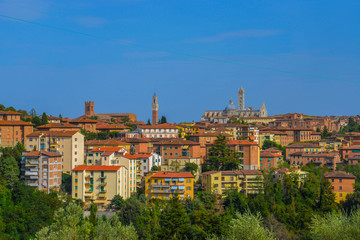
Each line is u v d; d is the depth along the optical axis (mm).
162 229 174750
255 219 150250
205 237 167375
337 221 149875
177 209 177500
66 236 167875
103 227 175000
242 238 145875
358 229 144000
